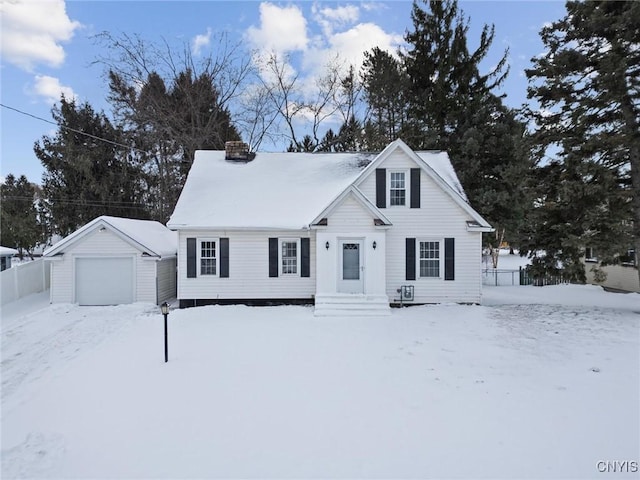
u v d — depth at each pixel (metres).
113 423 5.61
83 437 5.24
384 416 5.69
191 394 6.55
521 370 7.62
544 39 14.40
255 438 5.11
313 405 6.08
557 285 23.98
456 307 14.41
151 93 28.75
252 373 7.50
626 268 20.50
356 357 8.48
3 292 17.22
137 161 31.45
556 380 7.07
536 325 11.48
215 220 15.13
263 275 15.40
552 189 14.23
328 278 14.38
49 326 13.02
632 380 7.01
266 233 15.37
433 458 4.60
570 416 5.63
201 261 15.40
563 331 10.72
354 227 14.41
